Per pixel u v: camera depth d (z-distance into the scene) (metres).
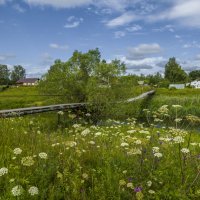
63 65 43.91
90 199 4.74
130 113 38.16
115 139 10.28
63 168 5.58
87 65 45.00
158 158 6.19
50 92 44.31
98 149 7.51
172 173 5.56
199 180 5.32
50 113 31.97
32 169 5.49
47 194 4.72
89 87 35.47
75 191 4.73
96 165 6.21
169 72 170.62
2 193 4.56
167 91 94.00
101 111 34.44
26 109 24.72
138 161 5.97
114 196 4.61
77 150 6.39
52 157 6.23
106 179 5.29
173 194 4.64
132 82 37.56
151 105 48.56
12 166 5.59
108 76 36.28
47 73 44.66
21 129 10.34
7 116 17.66
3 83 194.50
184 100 48.81
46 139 8.70
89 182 5.36
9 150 6.61
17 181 4.74
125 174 5.42
